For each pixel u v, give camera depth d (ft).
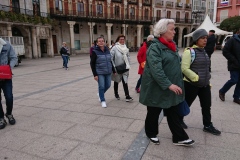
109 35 116.16
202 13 159.94
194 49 9.68
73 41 103.76
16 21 72.54
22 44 57.62
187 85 10.07
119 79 16.65
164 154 8.64
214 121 11.97
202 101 10.37
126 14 122.83
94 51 15.24
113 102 16.55
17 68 47.39
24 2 81.71
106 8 114.01
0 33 69.26
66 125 12.07
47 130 11.44
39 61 67.92
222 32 75.61
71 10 102.06
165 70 8.39
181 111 9.18
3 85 12.17
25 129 11.66
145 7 131.13
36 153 9.04
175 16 147.02
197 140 9.74
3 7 72.90
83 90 21.26
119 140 10.02
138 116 13.24
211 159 8.18
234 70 14.56
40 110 15.01
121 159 8.38
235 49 14.12
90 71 37.32
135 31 133.08
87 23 110.01
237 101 15.16
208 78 9.82
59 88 22.71
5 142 10.15
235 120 12.08
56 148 9.42
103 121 12.53
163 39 8.39
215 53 75.20
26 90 22.18
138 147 9.28
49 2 93.81
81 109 14.94
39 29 84.12
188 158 8.29
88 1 107.04
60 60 70.28
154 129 9.55
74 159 8.48
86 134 10.79
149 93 8.73
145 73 8.80
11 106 12.46
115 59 16.35
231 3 108.58
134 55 87.86
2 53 11.70
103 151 9.04
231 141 9.57
